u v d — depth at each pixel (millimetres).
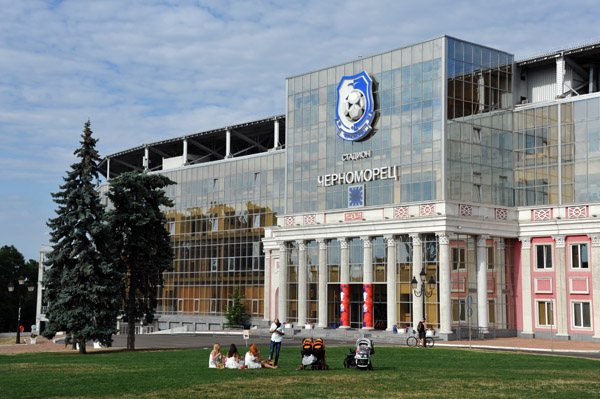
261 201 96688
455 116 67812
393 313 68000
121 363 37531
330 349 47375
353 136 74312
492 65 71375
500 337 67812
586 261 65125
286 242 80312
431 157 67438
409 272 67688
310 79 80125
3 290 138125
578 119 67312
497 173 70500
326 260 75625
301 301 77250
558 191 68188
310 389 25219
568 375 30969
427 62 68750
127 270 55000
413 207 67812
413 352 45156
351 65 75812
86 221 52094
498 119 71188
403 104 70438
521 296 69562
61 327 50781
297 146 80688
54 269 52594
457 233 66188
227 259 100250
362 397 23234
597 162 65688
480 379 28766
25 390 25203
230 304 97312
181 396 23469
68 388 25703
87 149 53031
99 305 52062
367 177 72875
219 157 117125
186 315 105000
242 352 45750
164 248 56250
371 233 70688
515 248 70875
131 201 54281
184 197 108062
